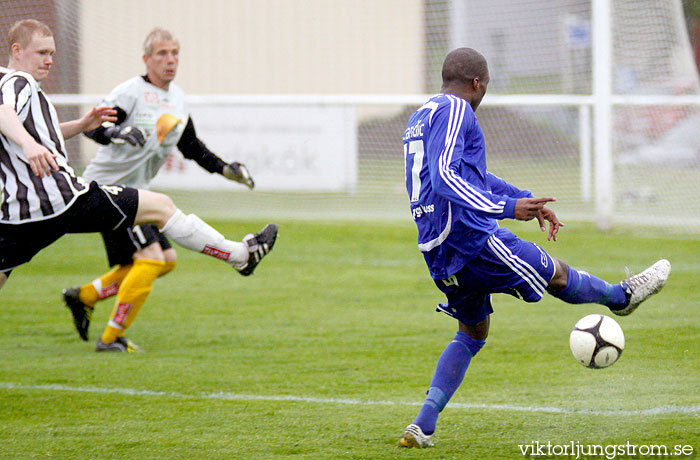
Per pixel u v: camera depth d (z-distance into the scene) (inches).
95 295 870.4
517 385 692.7
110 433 582.9
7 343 892.0
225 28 2308.1
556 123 1782.7
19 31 616.7
